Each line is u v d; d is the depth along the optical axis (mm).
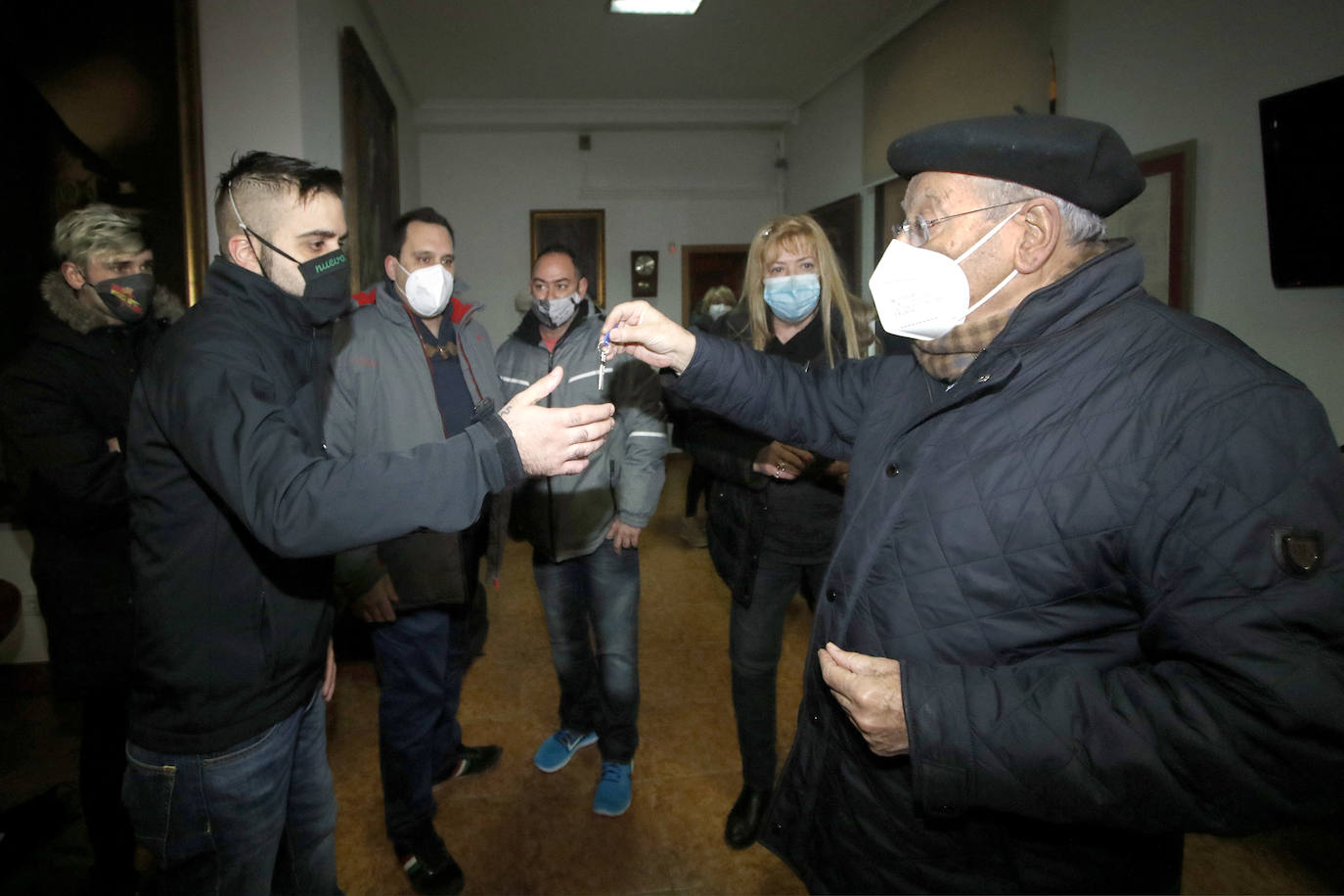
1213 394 671
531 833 1877
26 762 2215
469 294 7219
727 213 7441
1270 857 1752
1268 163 2508
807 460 1610
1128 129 3205
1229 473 643
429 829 1690
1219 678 633
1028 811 719
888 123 5355
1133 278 783
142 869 1739
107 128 2504
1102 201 783
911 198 885
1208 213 2855
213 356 921
